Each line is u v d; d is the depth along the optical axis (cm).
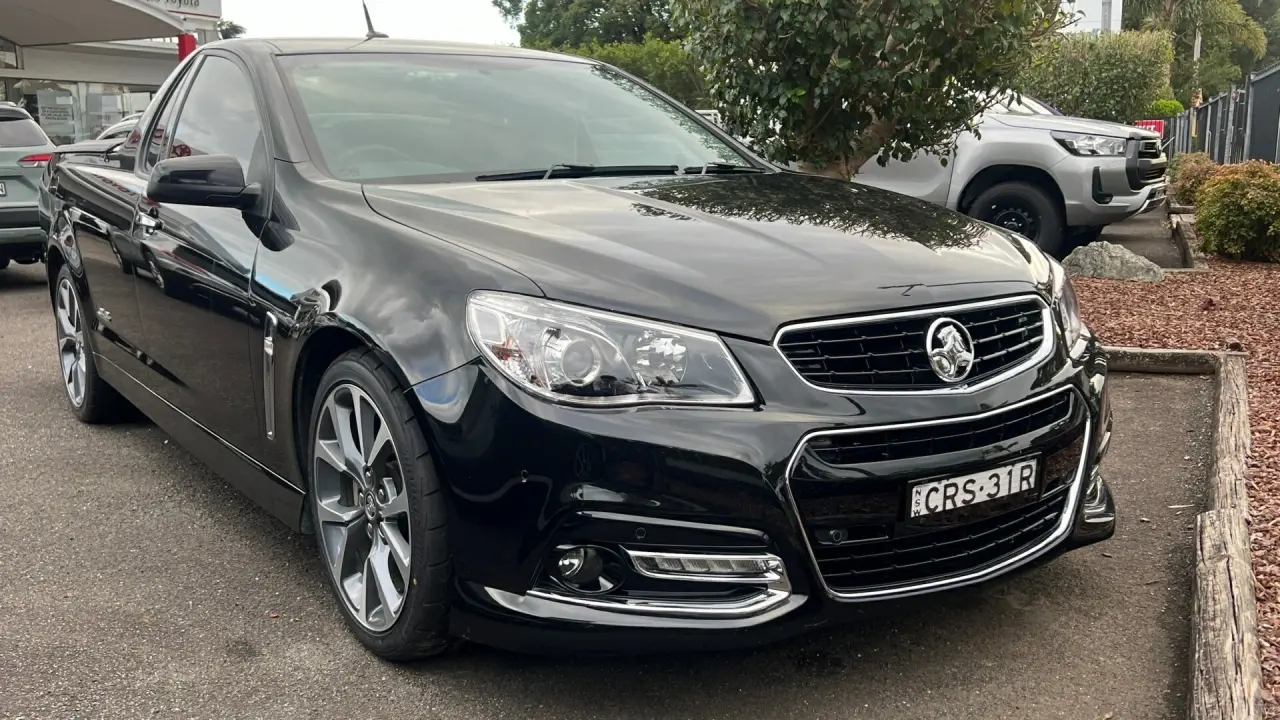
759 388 238
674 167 378
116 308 434
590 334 239
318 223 306
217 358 343
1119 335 633
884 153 674
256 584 329
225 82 394
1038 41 668
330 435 294
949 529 253
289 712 257
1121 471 421
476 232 276
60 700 262
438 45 417
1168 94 2894
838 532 241
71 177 496
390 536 271
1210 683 239
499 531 242
